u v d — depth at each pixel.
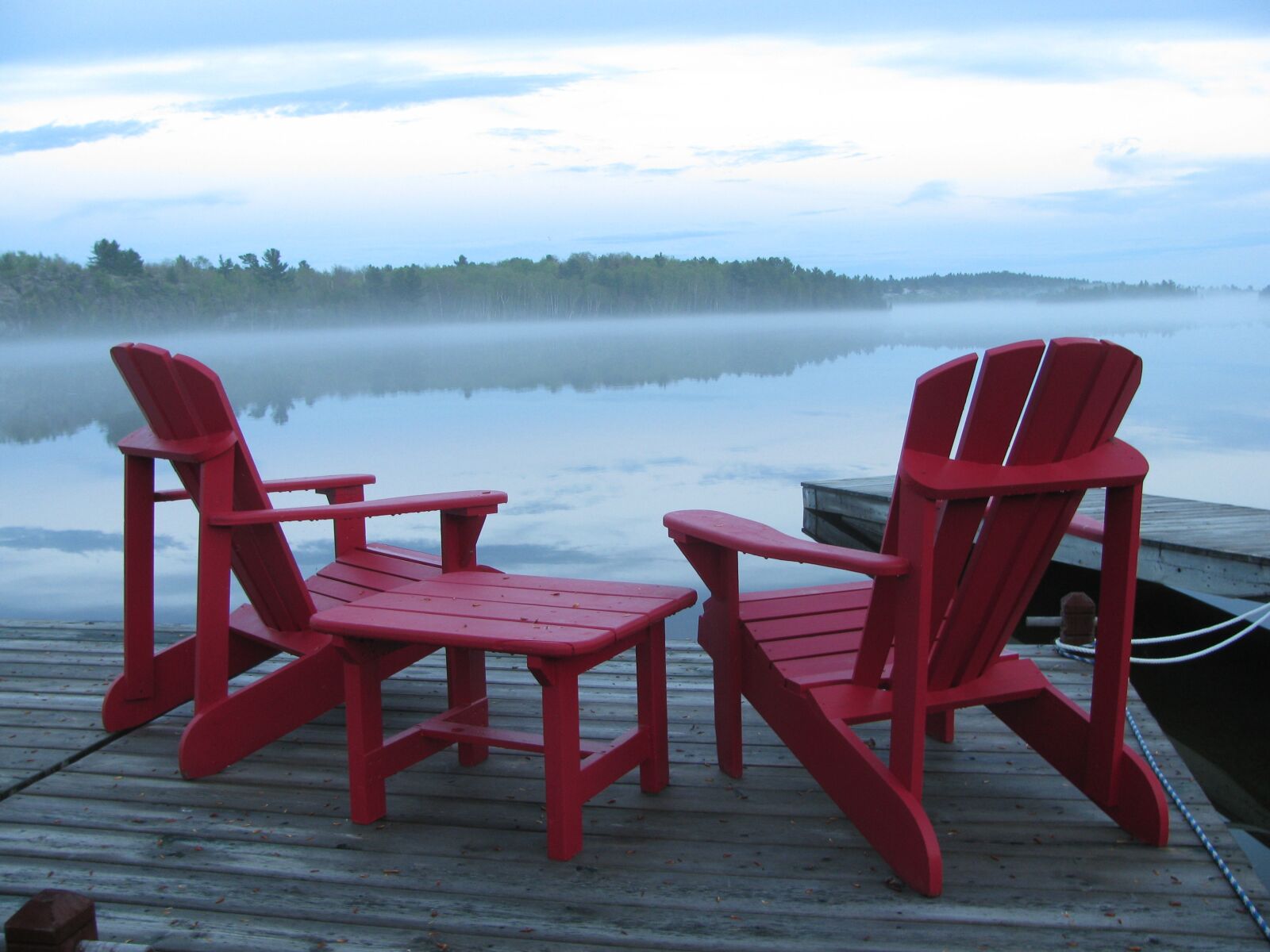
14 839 2.21
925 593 1.84
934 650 2.08
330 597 2.92
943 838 2.13
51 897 1.37
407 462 15.50
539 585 2.48
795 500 10.95
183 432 2.57
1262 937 1.75
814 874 2.00
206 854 2.13
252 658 3.03
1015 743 2.67
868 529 8.07
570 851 2.07
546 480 13.08
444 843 2.16
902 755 1.95
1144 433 17.00
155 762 2.66
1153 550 5.23
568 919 1.84
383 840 2.18
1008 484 1.81
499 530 9.60
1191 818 2.18
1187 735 4.12
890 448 15.75
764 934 1.79
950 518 1.89
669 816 2.27
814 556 1.95
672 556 8.28
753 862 2.05
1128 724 2.79
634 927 1.82
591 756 2.24
